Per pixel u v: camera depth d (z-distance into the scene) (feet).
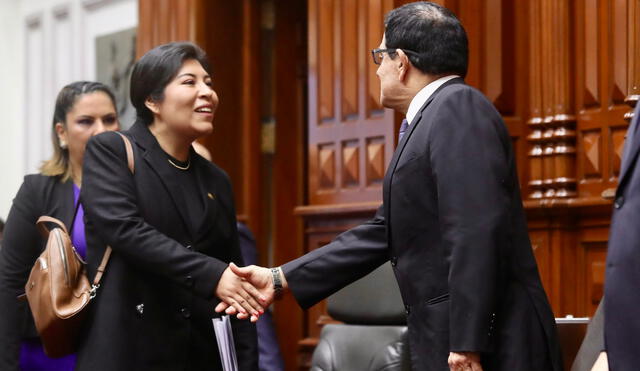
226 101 24.68
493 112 10.71
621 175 8.54
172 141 12.46
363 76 20.42
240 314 11.86
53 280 11.81
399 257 10.94
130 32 28.71
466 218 10.04
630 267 8.19
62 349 12.01
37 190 14.19
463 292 9.91
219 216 12.62
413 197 10.72
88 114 14.47
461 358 9.97
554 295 18.29
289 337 24.35
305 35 25.34
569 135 18.58
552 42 18.90
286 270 12.56
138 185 12.08
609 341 8.24
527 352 10.13
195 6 24.14
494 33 19.52
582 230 18.24
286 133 25.20
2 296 13.76
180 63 12.39
